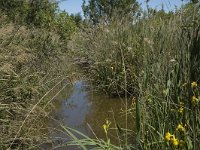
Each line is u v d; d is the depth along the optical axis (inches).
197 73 173.5
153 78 197.8
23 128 201.8
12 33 305.1
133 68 329.1
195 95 163.3
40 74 314.7
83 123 264.2
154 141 154.9
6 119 205.6
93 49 473.7
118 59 370.6
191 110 151.6
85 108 310.0
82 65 486.0
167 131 154.9
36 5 530.3
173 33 262.4
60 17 620.1
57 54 469.1
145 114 167.0
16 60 264.5
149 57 226.7
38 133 216.2
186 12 229.9
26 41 342.0
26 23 483.5
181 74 177.5
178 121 157.2
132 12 430.6
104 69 374.9
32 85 250.5
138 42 366.6
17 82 234.1
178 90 173.0
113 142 214.2
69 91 373.1
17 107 213.8
